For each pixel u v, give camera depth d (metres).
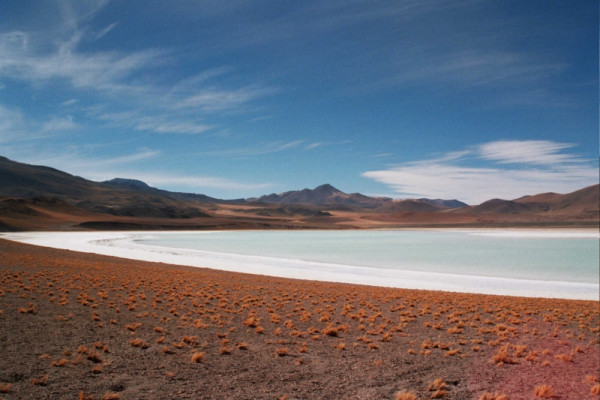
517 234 132.62
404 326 16.56
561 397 9.77
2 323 11.86
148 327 13.29
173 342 11.86
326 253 66.88
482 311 20.53
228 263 50.34
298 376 9.92
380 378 10.17
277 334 13.88
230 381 9.24
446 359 12.26
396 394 9.16
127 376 8.96
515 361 12.36
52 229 144.25
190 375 9.39
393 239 110.75
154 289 21.16
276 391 8.86
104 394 7.91
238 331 13.89
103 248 70.00
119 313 14.84
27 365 8.93
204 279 27.94
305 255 63.19
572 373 11.72
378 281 36.38
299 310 18.50
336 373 10.35
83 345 10.72
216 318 15.48
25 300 15.26
